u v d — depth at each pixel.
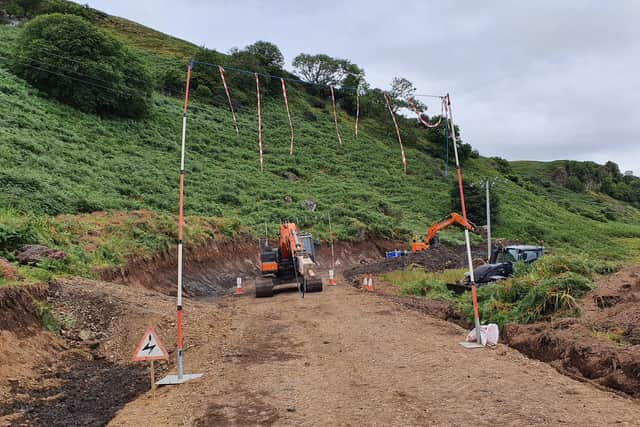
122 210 25.56
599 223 88.31
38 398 7.45
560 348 8.04
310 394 7.11
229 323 13.19
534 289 11.16
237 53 75.94
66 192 24.33
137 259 19.64
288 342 10.75
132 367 9.22
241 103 71.56
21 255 13.62
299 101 83.94
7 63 44.88
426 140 88.19
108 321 11.11
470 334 9.97
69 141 36.84
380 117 86.81
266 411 6.48
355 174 66.31
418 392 6.96
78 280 13.20
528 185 104.00
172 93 66.38
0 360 8.01
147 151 44.75
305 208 46.53
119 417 6.57
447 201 65.12
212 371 8.59
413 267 28.61
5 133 30.44
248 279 27.39
